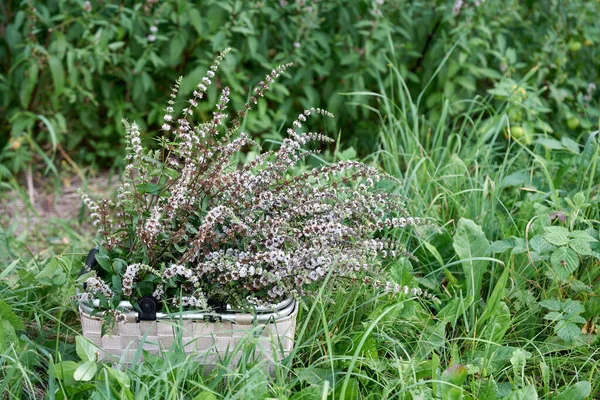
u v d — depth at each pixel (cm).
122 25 428
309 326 263
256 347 234
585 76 473
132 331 230
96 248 258
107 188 433
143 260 229
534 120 429
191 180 239
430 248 288
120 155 459
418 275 311
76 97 450
